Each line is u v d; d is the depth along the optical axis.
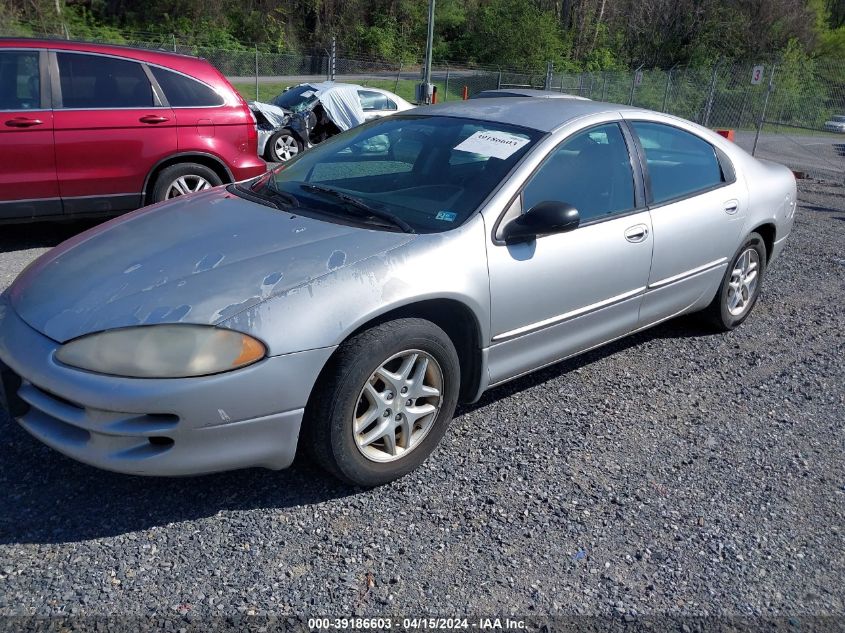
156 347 2.58
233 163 6.87
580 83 29.59
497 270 3.28
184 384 2.56
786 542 2.92
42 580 2.46
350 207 3.41
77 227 7.05
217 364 2.59
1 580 2.45
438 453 3.40
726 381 4.40
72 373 2.59
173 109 6.46
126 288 2.81
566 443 3.56
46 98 5.89
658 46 46.69
